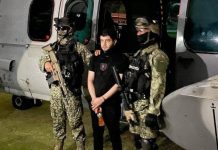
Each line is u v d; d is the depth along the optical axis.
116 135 3.26
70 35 3.44
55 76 3.42
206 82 2.46
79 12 4.24
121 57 3.16
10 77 5.09
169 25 4.56
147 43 2.79
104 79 3.17
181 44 3.58
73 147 4.16
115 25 4.49
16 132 4.65
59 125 3.59
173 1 4.44
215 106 2.22
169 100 2.49
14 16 4.94
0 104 5.86
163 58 2.72
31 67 4.71
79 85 3.49
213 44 3.44
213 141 2.29
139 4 4.70
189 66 3.55
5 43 5.06
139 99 2.89
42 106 5.75
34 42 4.70
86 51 3.48
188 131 2.41
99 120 3.25
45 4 4.54
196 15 3.53
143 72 2.81
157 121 2.69
